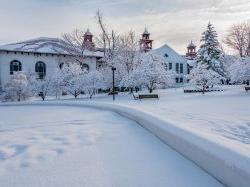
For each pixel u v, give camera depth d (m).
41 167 5.03
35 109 19.70
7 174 4.67
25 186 4.14
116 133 8.42
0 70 44.62
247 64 35.91
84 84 36.06
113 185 4.14
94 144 6.87
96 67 51.66
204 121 11.11
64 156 5.76
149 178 4.42
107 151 6.16
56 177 4.50
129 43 43.47
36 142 7.14
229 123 10.53
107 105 17.56
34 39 53.34
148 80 34.50
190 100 25.33
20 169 4.92
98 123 10.79
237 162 3.75
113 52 43.06
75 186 4.12
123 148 6.44
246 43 60.44
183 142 5.72
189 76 37.56
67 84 36.97
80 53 48.88
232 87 44.12
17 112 17.27
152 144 6.84
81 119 12.26
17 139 7.61
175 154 5.86
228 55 62.38
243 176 3.52
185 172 4.67
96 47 50.53
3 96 36.59
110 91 41.28
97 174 4.63
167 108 17.70
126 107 14.02
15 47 45.97
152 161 5.36
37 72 47.19
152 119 8.80
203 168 4.77
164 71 35.00
